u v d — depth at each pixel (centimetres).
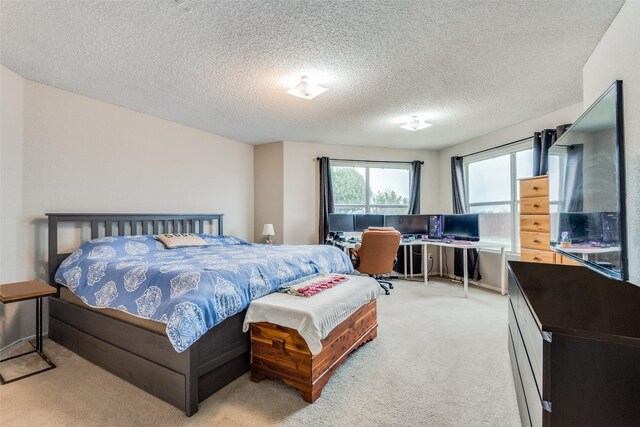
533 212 336
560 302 123
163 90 298
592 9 178
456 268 509
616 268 124
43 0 172
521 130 402
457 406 168
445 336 267
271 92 304
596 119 146
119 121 339
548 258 319
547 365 98
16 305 255
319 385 178
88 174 312
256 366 193
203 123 406
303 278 257
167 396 171
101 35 208
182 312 160
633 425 91
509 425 153
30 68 253
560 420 97
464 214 463
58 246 287
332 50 226
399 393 181
